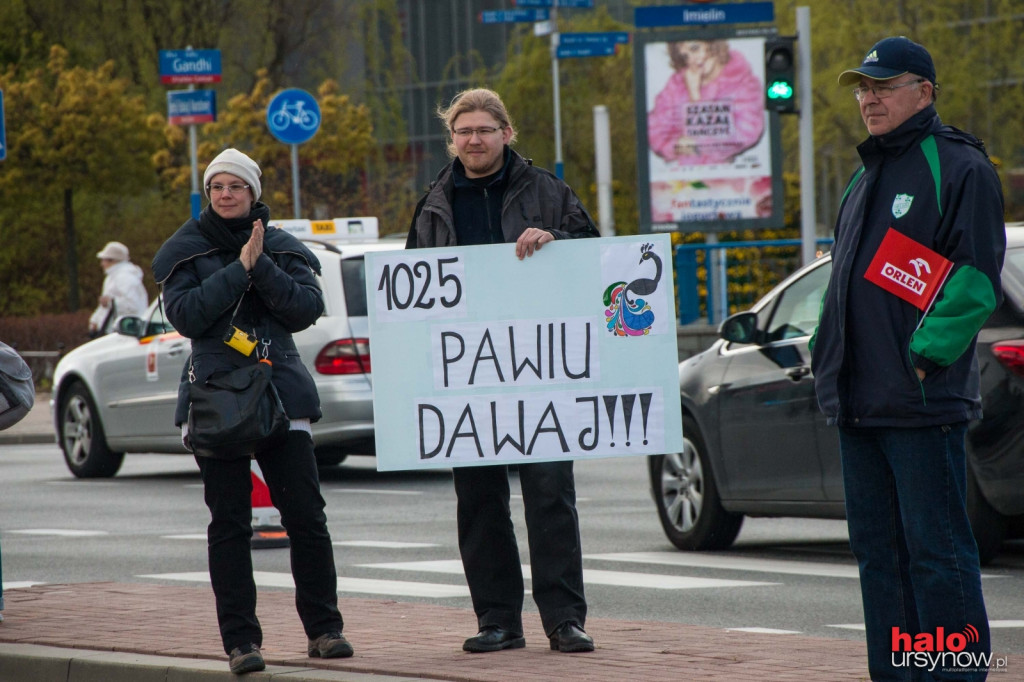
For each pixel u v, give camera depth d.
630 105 107.69
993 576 21.91
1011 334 21.44
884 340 12.27
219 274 15.03
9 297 98.44
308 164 90.69
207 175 15.47
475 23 163.12
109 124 87.44
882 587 12.80
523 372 15.41
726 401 24.64
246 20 102.38
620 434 15.41
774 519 29.95
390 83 109.81
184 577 23.09
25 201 89.94
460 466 15.48
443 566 23.89
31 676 16.03
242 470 15.18
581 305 15.41
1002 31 99.56
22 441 53.22
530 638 16.45
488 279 15.43
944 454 12.23
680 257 61.06
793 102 45.66
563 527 15.62
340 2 105.00
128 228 96.94
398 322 15.45
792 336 24.00
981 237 11.99
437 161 159.75
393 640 16.44
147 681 15.32
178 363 36.41
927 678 12.43
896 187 12.32
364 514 30.62
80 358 39.28
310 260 15.80
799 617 19.38
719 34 61.78
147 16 100.56
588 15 114.00
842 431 12.81
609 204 68.44
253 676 14.78
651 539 26.95
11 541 27.62
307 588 15.49
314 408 15.45
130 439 37.84
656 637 16.39
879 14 99.75
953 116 99.62
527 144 111.44
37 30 100.00
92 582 21.25
